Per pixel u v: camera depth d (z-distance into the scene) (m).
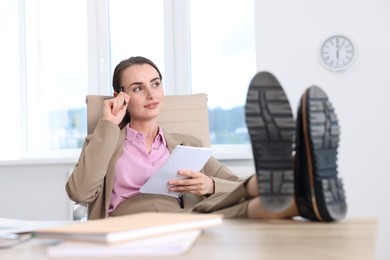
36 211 3.38
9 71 3.50
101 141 1.84
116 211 1.88
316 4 3.02
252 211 1.09
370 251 0.72
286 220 1.09
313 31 3.02
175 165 1.67
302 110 0.99
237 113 3.36
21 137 3.55
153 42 3.47
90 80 3.48
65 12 3.58
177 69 3.38
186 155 1.66
